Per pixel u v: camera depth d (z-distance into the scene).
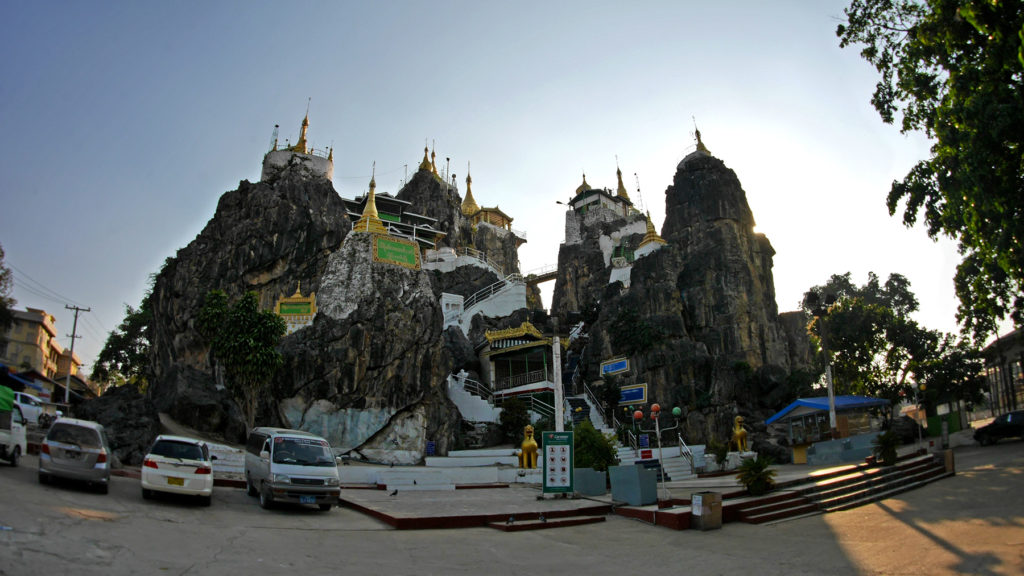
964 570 11.00
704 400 43.12
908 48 17.89
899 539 13.91
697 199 53.97
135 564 9.23
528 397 44.47
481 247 92.19
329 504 16.91
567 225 87.50
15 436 18.48
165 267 45.72
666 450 34.00
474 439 38.38
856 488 20.38
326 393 33.50
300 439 17.89
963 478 22.94
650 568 11.82
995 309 18.62
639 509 17.47
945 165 16.50
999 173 13.85
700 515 15.96
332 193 51.66
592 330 52.50
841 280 70.25
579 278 78.44
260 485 17.34
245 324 30.72
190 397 32.25
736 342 47.34
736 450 35.62
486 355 49.53
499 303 59.84
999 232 14.79
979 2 12.88
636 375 46.56
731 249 51.22
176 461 15.84
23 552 8.88
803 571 11.51
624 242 78.06
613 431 40.19
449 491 23.30
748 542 14.30
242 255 45.50
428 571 10.76
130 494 16.45
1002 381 52.97
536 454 28.95
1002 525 14.43
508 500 20.00
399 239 38.78
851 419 37.28
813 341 54.81
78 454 15.35
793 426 37.97
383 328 35.47
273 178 53.38
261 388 32.12
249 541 12.07
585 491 21.31
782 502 18.12
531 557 12.59
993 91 13.98
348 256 37.38
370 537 13.78
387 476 24.97
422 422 35.00
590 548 13.74
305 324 38.53
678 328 47.69
